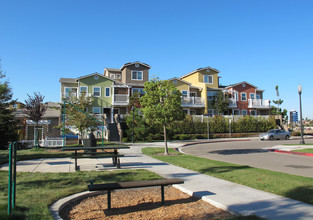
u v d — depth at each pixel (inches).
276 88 1940.2
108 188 208.4
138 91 1550.2
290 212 191.2
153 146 880.9
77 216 199.2
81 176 331.3
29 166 433.1
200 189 268.7
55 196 232.2
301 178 317.4
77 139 994.7
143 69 1598.2
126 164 463.5
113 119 1417.3
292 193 242.2
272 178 316.5
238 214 190.9
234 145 973.2
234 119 1539.1
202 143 1103.6
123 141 1100.5
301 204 211.2
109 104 1462.8
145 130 1157.1
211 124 1439.5
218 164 449.1
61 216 197.8
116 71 1690.5
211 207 216.4
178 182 231.0
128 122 1168.8
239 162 512.4
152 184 222.4
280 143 1041.5
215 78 1820.9
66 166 434.6
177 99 615.8
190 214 199.8
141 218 194.5
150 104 624.1
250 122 1562.5
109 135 1095.0
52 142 917.8
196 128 1384.1
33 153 650.2
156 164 461.4
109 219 193.2
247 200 225.5
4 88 899.4
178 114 617.3
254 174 346.0
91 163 477.7
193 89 1740.9
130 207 221.9
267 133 1285.7
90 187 206.7
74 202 235.1
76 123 855.7
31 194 237.9
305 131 1830.7
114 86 1459.2
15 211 177.0
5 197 223.9
